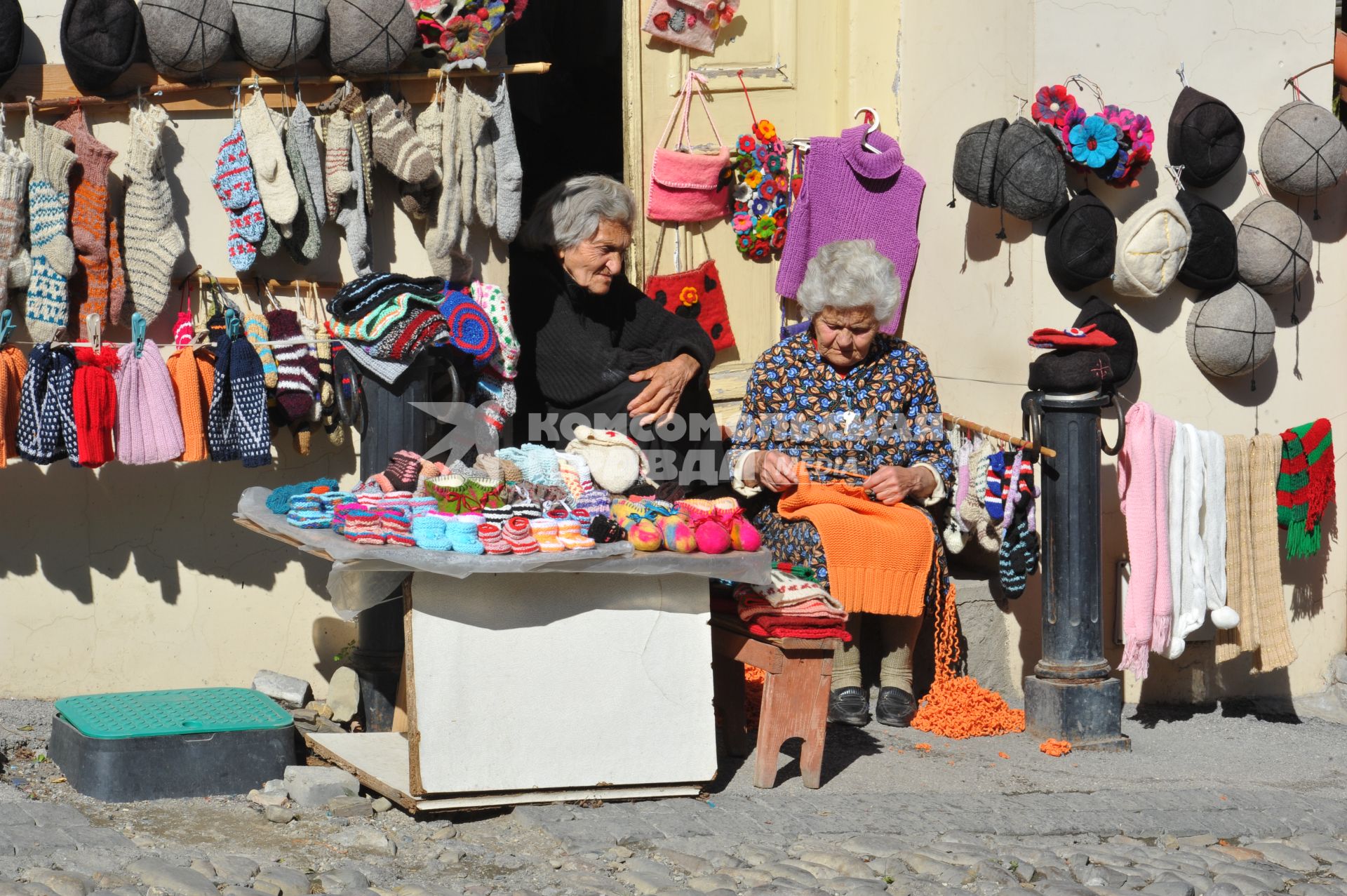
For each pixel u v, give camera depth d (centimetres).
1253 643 1202
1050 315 1210
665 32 1252
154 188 1001
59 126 1003
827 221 1241
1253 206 1234
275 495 929
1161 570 1112
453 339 1007
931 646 1141
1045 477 1079
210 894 695
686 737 877
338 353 1015
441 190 1045
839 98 1277
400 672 1013
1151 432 1105
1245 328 1213
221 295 1020
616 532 852
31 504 1045
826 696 916
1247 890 775
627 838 805
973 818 865
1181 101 1206
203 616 1069
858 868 770
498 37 1073
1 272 977
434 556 790
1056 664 1080
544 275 1134
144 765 852
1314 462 1235
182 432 995
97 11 981
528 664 841
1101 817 881
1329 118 1221
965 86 1202
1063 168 1173
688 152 1266
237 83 1018
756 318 1288
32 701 1045
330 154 1017
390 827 819
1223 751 1103
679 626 876
